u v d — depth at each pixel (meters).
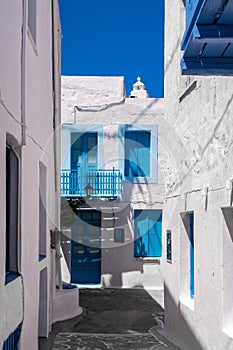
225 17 3.78
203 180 6.71
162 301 13.54
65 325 10.12
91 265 16.44
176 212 8.31
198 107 7.04
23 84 5.89
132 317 11.16
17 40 5.63
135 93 19.47
